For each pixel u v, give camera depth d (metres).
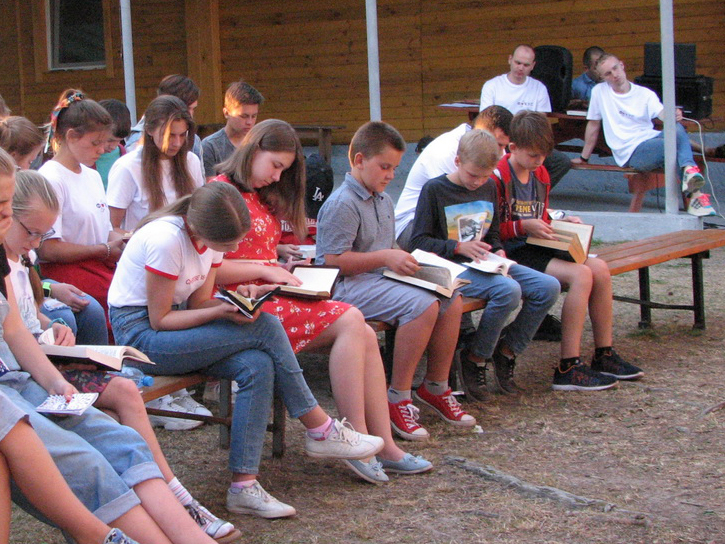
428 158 4.63
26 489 2.25
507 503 3.03
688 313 5.77
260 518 2.93
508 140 4.58
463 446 3.61
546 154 4.34
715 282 6.57
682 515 2.91
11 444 2.22
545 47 9.14
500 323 4.00
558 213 5.00
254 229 3.50
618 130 8.33
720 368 4.61
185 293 3.09
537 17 10.62
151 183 4.01
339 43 11.66
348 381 3.23
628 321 5.60
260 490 2.96
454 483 3.22
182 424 3.80
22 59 13.15
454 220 4.11
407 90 11.41
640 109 8.25
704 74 9.95
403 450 3.55
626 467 3.36
